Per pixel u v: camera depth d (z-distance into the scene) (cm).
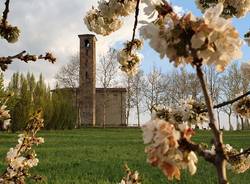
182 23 203
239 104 459
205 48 200
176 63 204
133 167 2089
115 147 3441
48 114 6962
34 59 395
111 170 1994
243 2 433
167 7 223
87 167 2098
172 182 1634
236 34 200
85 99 9881
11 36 388
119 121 10194
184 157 201
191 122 434
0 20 389
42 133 5859
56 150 3033
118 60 541
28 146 501
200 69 203
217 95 7025
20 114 5075
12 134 5097
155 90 8419
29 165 500
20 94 5172
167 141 199
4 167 1839
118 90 10269
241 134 6197
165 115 419
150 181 1673
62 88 8669
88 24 572
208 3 443
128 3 539
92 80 9900
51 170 1947
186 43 202
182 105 434
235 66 6431
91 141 4206
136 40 532
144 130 203
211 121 203
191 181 1630
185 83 7794
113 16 541
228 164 414
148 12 226
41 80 7000
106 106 10275
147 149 202
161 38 204
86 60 10006
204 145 301
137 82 8531
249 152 255
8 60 387
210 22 201
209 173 1839
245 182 1588
